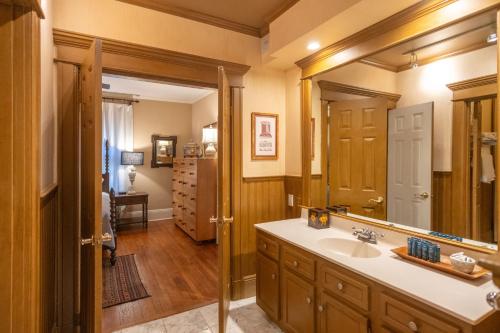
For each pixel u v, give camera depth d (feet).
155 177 19.74
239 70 9.07
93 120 5.30
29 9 3.83
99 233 5.20
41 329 5.16
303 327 6.33
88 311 5.94
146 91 17.72
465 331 3.50
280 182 9.95
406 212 6.20
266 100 9.65
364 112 7.07
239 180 9.14
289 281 6.79
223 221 6.98
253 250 9.46
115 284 10.00
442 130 5.55
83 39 6.97
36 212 4.08
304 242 6.53
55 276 6.75
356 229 7.16
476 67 5.00
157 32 7.95
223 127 7.04
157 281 10.30
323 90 8.23
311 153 8.71
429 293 4.04
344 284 5.26
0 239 3.74
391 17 6.07
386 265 5.10
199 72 8.54
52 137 6.47
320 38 7.25
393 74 6.38
